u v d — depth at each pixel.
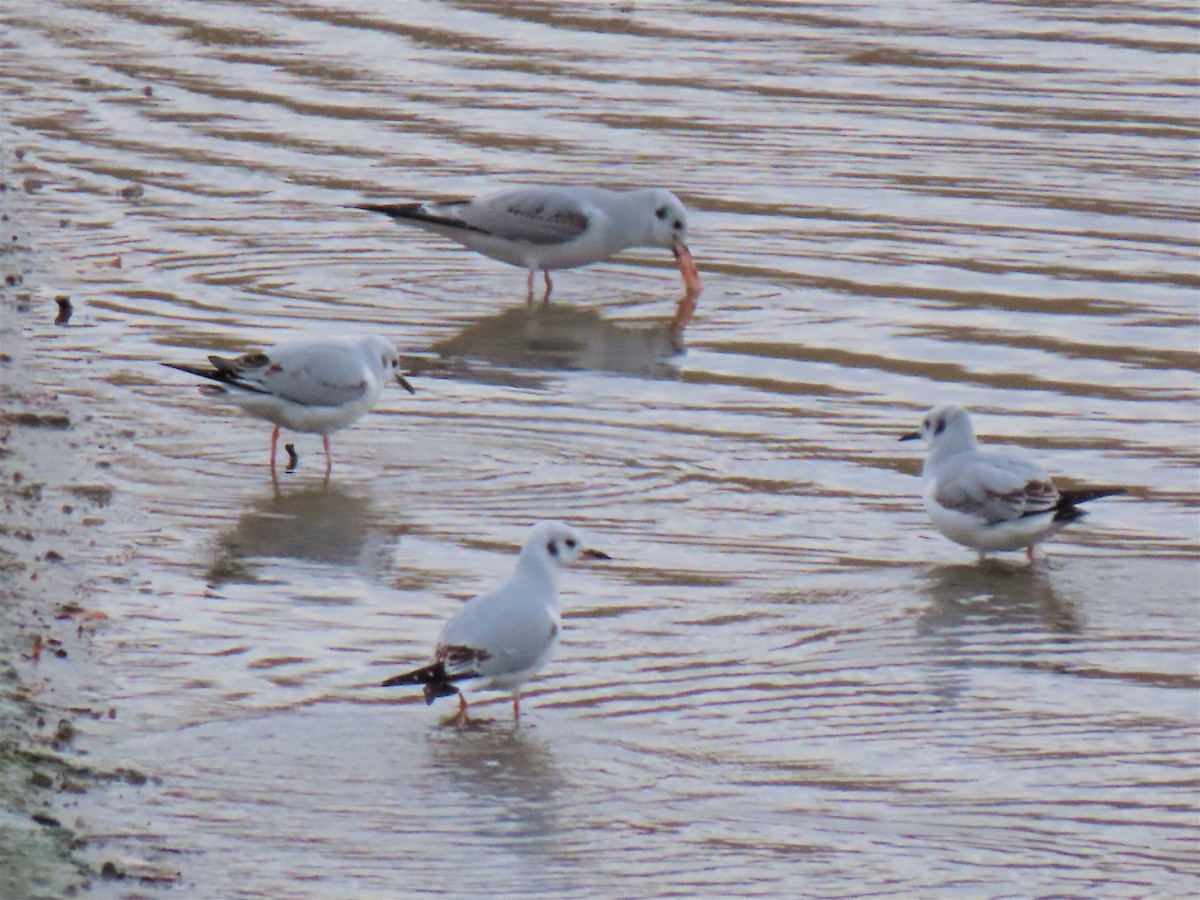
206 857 10.56
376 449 17.12
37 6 32.06
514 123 26.39
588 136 25.91
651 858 10.71
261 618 13.71
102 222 22.92
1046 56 29.03
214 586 14.20
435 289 21.73
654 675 13.05
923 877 10.55
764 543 15.30
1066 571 14.87
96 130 26.08
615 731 12.25
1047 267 21.84
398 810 11.16
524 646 12.19
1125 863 10.73
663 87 27.81
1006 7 31.47
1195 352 19.55
